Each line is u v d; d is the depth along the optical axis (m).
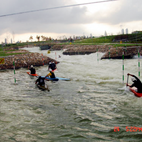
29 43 99.00
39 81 13.95
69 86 14.08
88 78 16.94
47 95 11.68
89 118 7.83
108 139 6.05
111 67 23.11
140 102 9.76
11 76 19.41
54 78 16.31
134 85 11.22
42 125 7.26
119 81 15.00
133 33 67.81
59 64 29.58
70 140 6.04
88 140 6.02
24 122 7.57
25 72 22.34
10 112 8.74
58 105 9.65
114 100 10.22
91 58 37.69
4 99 10.93
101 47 49.84
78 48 55.00
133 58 33.06
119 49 36.69
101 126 7.04
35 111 8.84
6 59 28.34
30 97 11.30
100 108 9.02
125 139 6.02
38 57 31.48
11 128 7.03
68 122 7.49
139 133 6.39
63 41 89.69
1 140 6.09
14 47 70.62
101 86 13.66
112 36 72.81
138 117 7.76
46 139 6.14
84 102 10.04
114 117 7.85
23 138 6.23
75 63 30.02
